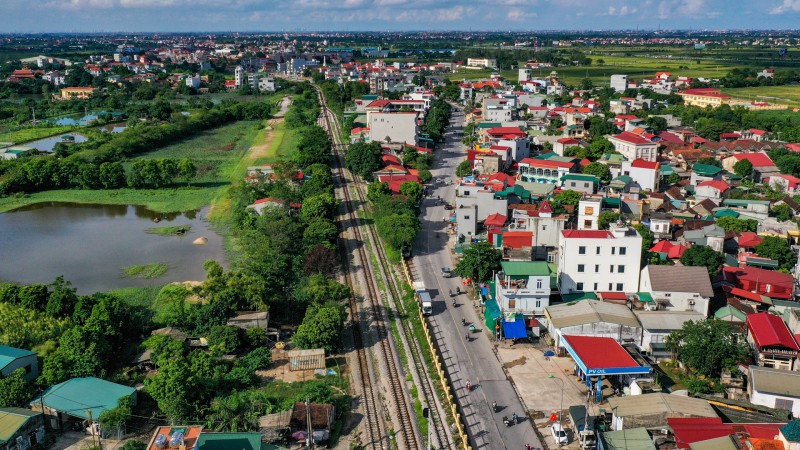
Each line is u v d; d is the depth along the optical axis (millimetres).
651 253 114125
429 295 112438
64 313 99250
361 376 87812
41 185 192625
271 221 137250
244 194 171000
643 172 168000
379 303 111312
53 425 75500
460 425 75000
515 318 98312
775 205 150500
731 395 79625
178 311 99062
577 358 84062
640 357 86062
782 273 111938
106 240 148500
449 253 134000
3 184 185625
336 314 94812
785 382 76188
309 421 71125
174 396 75938
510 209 145125
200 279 122938
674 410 70312
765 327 87875
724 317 94250
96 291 117750
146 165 192500
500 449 72062
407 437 74500
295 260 120875
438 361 89875
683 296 98125
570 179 161625
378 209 157375
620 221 109875
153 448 58719
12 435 68938
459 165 198750
